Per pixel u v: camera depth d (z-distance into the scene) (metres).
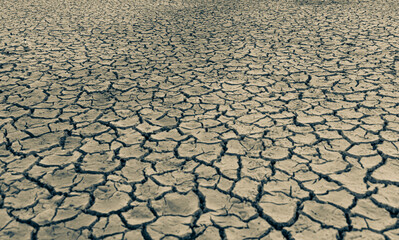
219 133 3.05
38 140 2.98
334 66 4.57
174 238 1.96
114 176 2.49
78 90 4.03
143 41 6.07
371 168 2.50
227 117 3.33
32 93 3.95
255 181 2.41
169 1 10.48
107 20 7.79
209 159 2.68
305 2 9.67
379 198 2.21
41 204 2.22
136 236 1.98
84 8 9.38
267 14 8.13
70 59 5.15
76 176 2.50
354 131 2.99
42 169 2.58
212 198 2.27
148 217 2.12
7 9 9.25
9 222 2.08
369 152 2.69
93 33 6.64
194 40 6.07
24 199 2.27
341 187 2.32
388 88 3.83
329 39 5.81
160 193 2.32
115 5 9.84
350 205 2.16
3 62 5.02
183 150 2.81
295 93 3.81
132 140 2.97
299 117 3.28
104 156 2.74
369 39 5.71
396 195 2.22
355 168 2.51
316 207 2.16
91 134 3.07
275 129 3.08
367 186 2.32
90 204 2.22
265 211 2.14
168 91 3.97
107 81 4.30
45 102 3.72
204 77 4.36
